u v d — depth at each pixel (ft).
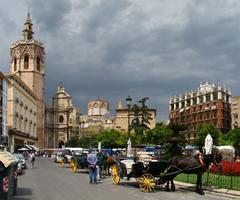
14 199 54.49
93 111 650.02
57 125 500.74
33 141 373.20
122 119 554.87
